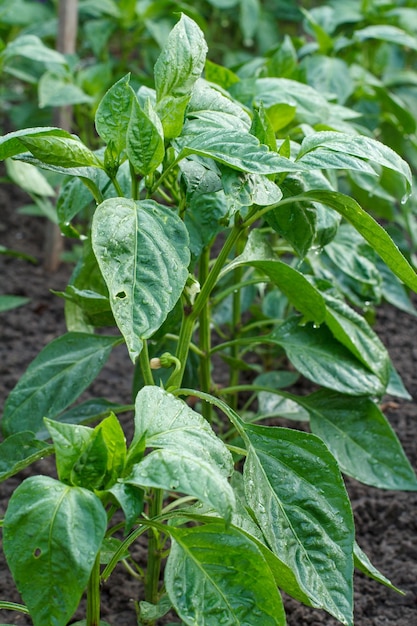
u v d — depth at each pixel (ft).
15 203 7.77
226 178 3.62
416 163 6.31
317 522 3.68
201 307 3.86
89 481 3.40
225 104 3.91
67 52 6.48
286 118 4.44
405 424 5.28
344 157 3.64
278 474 3.73
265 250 4.12
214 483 3.28
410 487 4.15
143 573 4.23
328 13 6.58
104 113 3.68
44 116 7.41
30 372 4.15
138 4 7.12
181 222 3.55
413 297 6.66
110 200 3.52
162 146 3.61
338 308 4.18
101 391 5.51
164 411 3.46
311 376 4.15
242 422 3.79
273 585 3.41
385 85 6.81
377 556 4.57
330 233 4.13
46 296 6.32
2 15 6.95
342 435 4.21
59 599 3.26
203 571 3.46
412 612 4.31
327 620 4.25
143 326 3.39
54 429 3.37
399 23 6.85
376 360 4.18
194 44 3.72
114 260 3.44
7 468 3.89
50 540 3.26
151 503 3.96
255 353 5.76
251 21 8.27
